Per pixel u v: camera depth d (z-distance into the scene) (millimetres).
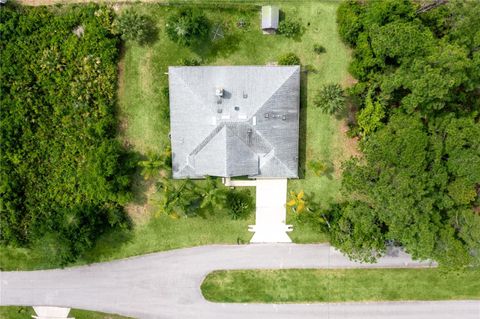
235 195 34625
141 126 33906
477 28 29328
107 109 32875
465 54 28422
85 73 32625
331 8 32969
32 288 35094
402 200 28203
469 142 29031
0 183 33406
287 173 33250
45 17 32375
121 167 32875
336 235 32406
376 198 29266
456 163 29109
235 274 35188
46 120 33281
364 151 31000
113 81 33031
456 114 31391
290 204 33469
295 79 32094
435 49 28609
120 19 31781
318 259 35156
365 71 31484
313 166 33812
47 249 32125
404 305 35500
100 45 32250
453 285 35344
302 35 33281
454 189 29562
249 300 35312
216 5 32719
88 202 33656
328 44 33406
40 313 35281
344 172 31938
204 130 31703
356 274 35188
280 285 35281
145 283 35188
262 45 33375
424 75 27703
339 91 32406
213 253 35094
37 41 32500
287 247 35125
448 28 31406
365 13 31500
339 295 35344
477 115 32625
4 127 32719
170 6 32812
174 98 32031
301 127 34125
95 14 32281
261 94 31656
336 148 34406
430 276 35250
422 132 28750
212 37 33156
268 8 32250
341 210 33688
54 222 32938
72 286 35125
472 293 35438
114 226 34531
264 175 33219
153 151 34094
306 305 35375
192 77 31719
